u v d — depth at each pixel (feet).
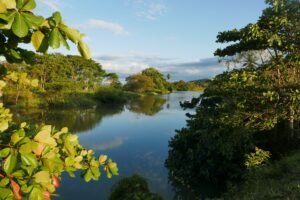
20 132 5.62
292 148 49.85
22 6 4.67
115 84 367.45
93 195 51.16
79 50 5.26
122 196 36.78
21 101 138.62
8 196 5.34
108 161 8.59
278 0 46.19
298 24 44.47
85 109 178.29
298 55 42.11
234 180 50.83
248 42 46.26
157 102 245.86
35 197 5.43
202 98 63.77
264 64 50.49
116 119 138.10
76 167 7.54
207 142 53.72
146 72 434.71
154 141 92.68
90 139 94.84
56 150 6.87
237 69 50.75
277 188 30.81
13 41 5.42
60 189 53.11
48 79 230.89
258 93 46.09
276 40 42.32
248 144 53.01
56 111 152.56
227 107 50.29
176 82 521.24
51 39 4.97
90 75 295.89
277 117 47.67
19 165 5.54
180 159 63.52
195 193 53.11
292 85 44.60
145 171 64.54
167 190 54.44
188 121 68.69
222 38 48.96
